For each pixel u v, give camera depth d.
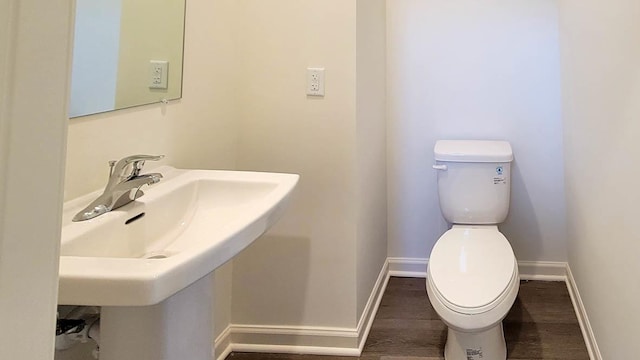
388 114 2.62
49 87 0.42
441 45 2.54
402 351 1.93
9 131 0.38
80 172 1.10
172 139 1.51
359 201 1.93
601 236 1.65
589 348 1.86
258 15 1.87
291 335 1.94
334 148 1.86
